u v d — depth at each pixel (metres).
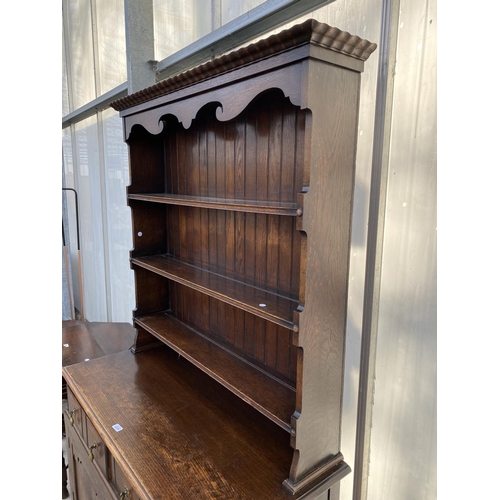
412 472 1.15
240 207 1.07
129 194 1.70
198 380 1.58
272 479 1.06
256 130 1.28
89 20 2.92
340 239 1.01
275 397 1.16
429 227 1.04
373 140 1.12
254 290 1.29
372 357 1.19
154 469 1.10
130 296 2.85
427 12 0.98
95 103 2.80
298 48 0.85
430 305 1.05
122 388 1.51
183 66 1.92
